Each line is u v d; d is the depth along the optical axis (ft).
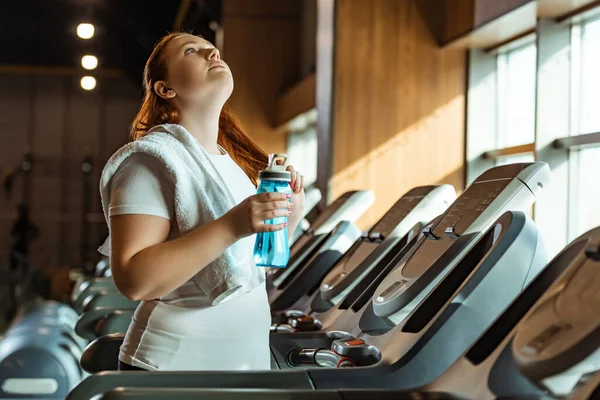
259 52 37.19
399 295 8.47
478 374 6.06
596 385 4.75
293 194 7.25
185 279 6.41
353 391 5.83
